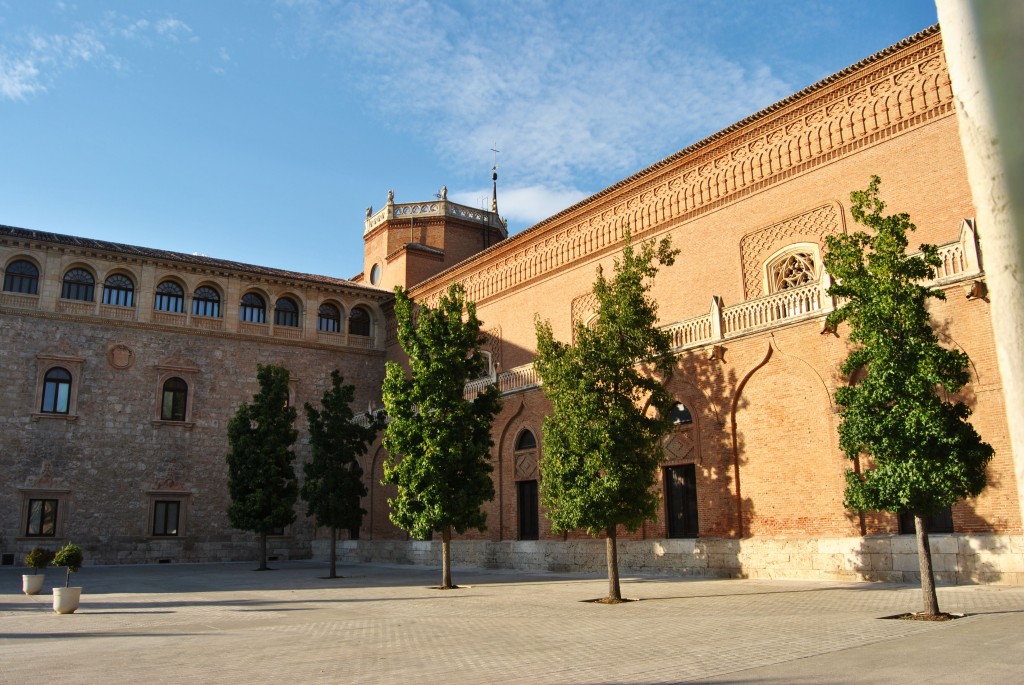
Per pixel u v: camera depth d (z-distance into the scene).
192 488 42.94
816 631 12.66
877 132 25.92
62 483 39.72
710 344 25.44
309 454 46.88
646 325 21.52
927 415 14.14
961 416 14.69
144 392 42.69
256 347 46.59
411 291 49.50
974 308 19.19
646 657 10.66
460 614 17.19
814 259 27.30
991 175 2.01
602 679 9.08
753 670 9.36
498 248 42.69
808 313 22.81
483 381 35.62
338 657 11.35
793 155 28.58
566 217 38.59
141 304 43.38
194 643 13.15
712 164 31.73
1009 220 1.97
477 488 25.06
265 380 39.44
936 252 15.27
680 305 32.09
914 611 14.70
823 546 21.69
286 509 37.62
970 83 2.06
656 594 20.17
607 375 20.31
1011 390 1.99
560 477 20.22
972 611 14.22
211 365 44.84
